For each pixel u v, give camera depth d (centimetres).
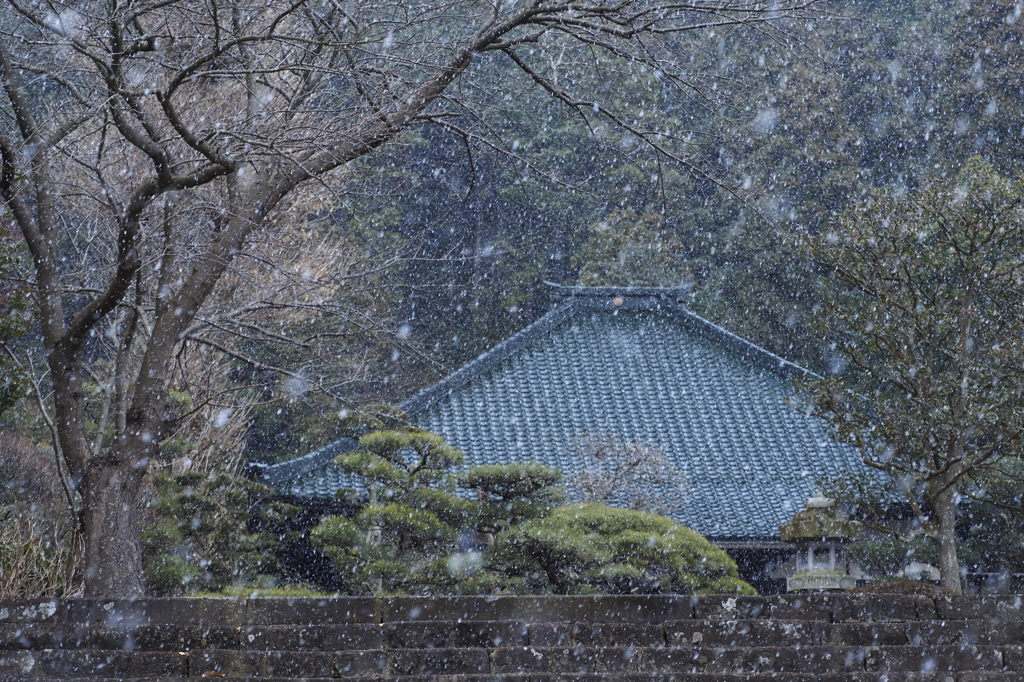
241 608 730
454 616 756
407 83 1389
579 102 1459
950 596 806
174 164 1234
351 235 3281
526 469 1698
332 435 3105
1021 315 1667
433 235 3866
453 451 1762
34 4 1318
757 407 2809
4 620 702
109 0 1201
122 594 1201
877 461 1795
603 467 2400
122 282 1202
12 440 1884
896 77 3812
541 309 3891
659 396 2833
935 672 730
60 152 1359
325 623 734
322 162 1385
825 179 3638
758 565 2405
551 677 694
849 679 716
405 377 3403
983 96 3725
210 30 1417
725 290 3725
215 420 2138
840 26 3712
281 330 1927
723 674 707
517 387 2812
